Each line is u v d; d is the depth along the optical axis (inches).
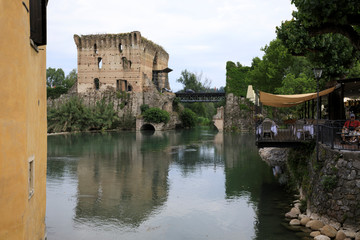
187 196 761.0
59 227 571.2
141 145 1786.4
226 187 836.0
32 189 342.3
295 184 778.2
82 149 1610.5
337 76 900.0
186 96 3572.8
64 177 969.5
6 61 261.9
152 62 3698.3
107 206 689.6
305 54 907.4
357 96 826.2
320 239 466.0
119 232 550.3
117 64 3356.3
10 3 263.9
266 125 829.2
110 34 3361.2
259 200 712.4
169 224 585.6
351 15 515.2
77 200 732.7
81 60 3435.0
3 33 259.3
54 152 1502.2
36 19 344.2
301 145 735.1
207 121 4347.9
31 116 330.0
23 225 277.9
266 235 516.7
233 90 3075.8
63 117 2792.8
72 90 3528.5
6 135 262.1
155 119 3051.2
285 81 1517.0
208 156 1369.3
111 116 3056.1
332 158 522.6
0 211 257.6
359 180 476.7
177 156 1376.7
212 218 612.4
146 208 675.4
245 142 1919.3
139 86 3304.6
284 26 878.4
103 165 1168.2
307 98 838.5
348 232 469.4
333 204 498.6
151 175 995.9
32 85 337.4
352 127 613.3
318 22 529.3
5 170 260.8
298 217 580.4
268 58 1984.5
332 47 874.8
